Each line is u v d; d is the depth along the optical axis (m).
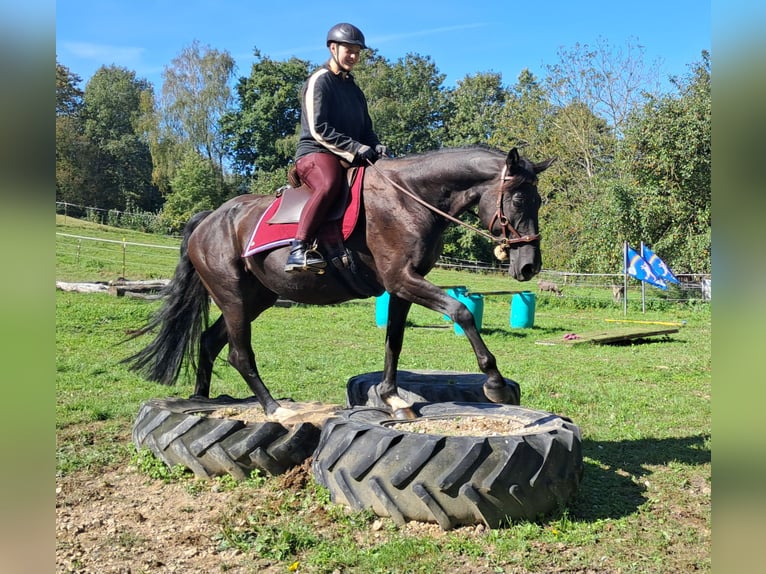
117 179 60.47
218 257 5.27
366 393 5.87
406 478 3.88
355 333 14.20
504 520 3.89
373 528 3.92
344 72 4.97
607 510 4.27
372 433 4.11
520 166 4.34
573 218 29.14
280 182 45.47
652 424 6.68
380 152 4.99
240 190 52.31
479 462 3.86
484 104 54.00
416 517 3.92
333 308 18.42
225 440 4.70
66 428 6.24
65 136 56.72
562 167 31.89
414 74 54.53
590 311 21.83
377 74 53.22
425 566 3.45
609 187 24.56
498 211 4.35
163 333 5.65
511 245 4.40
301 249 4.59
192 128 51.66
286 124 50.47
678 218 23.38
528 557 3.57
